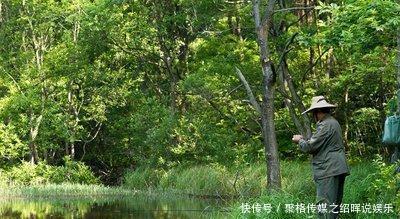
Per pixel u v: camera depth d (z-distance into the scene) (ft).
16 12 86.63
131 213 46.88
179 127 71.46
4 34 87.81
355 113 65.77
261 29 39.52
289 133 67.62
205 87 62.03
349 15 32.22
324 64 65.51
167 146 73.15
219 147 65.51
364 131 69.21
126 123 88.99
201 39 75.72
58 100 89.15
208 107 69.36
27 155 91.97
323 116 26.18
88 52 82.33
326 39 35.14
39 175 84.02
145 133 77.92
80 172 84.84
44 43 87.71
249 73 60.08
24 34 86.94
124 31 74.79
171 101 78.84
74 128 86.53
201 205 52.19
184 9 71.82
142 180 72.59
